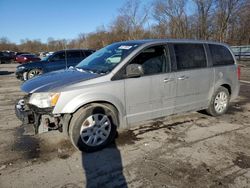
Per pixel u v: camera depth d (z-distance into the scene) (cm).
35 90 388
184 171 344
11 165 365
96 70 438
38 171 348
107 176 334
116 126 425
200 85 524
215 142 438
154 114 465
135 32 4562
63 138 455
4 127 523
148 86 443
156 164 362
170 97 477
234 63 602
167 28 4334
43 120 392
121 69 418
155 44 461
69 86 383
